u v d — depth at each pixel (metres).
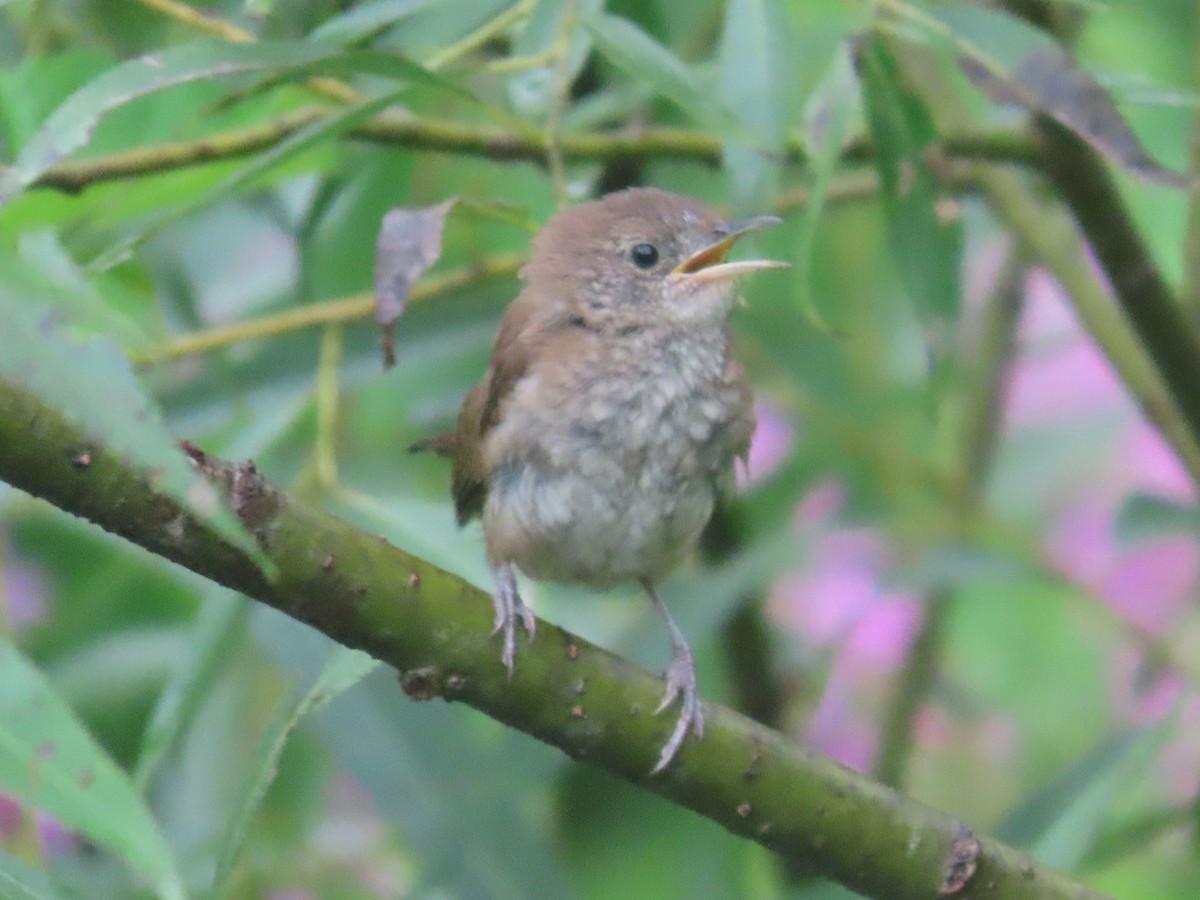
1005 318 11.00
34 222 7.64
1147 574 11.55
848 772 6.21
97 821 4.39
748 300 10.22
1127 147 6.54
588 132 9.17
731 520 10.53
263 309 9.91
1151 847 10.18
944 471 11.01
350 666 5.82
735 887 8.82
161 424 3.64
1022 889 6.21
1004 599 11.75
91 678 8.77
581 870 8.88
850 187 9.64
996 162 8.99
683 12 9.66
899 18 7.33
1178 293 9.73
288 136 7.45
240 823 5.68
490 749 8.35
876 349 10.76
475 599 5.84
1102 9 7.27
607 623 10.62
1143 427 12.09
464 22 8.05
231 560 5.29
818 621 11.25
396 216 5.92
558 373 8.00
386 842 9.39
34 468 4.84
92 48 8.08
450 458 8.73
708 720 6.13
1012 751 11.35
